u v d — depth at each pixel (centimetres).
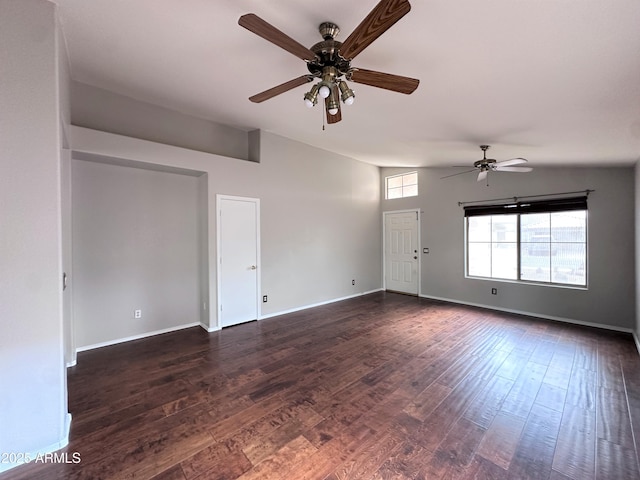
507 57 179
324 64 184
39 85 179
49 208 182
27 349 177
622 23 137
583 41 154
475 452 183
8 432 173
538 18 144
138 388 258
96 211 348
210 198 405
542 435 199
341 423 211
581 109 227
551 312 457
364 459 178
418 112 284
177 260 412
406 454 182
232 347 350
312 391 253
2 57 170
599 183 416
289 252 501
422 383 266
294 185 505
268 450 185
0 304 171
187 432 202
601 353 329
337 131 404
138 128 365
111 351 338
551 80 195
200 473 167
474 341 365
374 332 399
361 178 634
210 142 429
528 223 486
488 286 525
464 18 152
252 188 449
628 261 398
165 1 177
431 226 599
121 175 365
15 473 167
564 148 332
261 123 418
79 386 261
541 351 335
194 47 226
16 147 173
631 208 395
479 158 455
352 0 161
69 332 302
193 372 288
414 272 629
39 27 179
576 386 261
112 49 236
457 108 262
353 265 618
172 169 385
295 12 173
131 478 163
